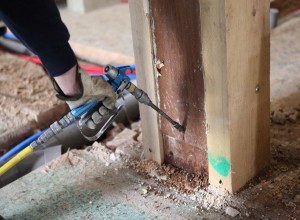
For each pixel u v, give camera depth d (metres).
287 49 2.90
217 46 1.30
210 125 1.47
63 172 1.79
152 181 1.68
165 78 1.55
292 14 3.58
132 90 1.42
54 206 1.60
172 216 1.49
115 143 1.96
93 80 1.34
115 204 1.58
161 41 1.48
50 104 2.38
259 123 1.54
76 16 4.31
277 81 2.47
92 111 1.38
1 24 3.67
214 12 1.26
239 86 1.38
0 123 2.24
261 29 1.38
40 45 1.15
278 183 1.58
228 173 1.50
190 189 1.61
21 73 2.79
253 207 1.48
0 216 1.51
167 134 1.68
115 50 3.22
